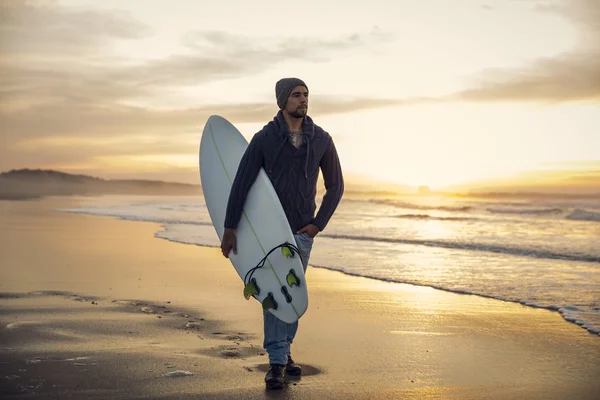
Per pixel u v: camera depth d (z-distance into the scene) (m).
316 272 8.10
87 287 6.58
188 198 55.94
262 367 3.63
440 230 16.20
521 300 5.98
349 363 3.78
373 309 5.57
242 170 3.54
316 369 3.64
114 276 7.45
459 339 4.43
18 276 7.37
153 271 7.91
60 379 3.32
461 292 6.47
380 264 8.88
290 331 3.55
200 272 7.85
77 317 5.02
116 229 15.61
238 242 3.57
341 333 4.62
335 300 6.04
